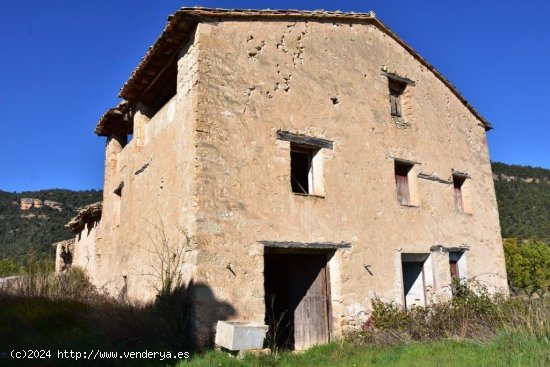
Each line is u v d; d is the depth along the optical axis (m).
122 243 10.95
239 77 8.55
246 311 7.52
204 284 7.16
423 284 11.46
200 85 7.94
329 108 10.02
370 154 10.69
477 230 13.43
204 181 7.57
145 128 10.74
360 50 11.30
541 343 6.50
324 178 9.48
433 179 12.37
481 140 14.88
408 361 6.39
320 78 10.04
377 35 11.99
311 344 9.23
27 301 7.96
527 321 7.36
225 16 8.62
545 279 24.56
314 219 9.02
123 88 10.55
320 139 9.62
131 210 10.55
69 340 6.25
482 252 13.38
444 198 12.56
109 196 12.88
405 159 11.63
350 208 9.80
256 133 8.51
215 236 7.48
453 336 8.21
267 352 7.31
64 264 19.94
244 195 8.03
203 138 7.74
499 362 5.83
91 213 14.30
